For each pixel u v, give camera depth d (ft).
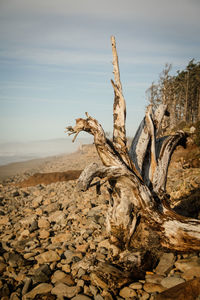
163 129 23.65
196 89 166.71
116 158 15.53
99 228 22.47
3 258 18.56
